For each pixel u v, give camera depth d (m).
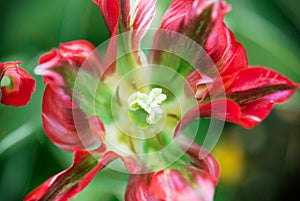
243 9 0.32
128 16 0.27
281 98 0.27
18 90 0.27
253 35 0.32
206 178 0.25
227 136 0.37
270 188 0.40
